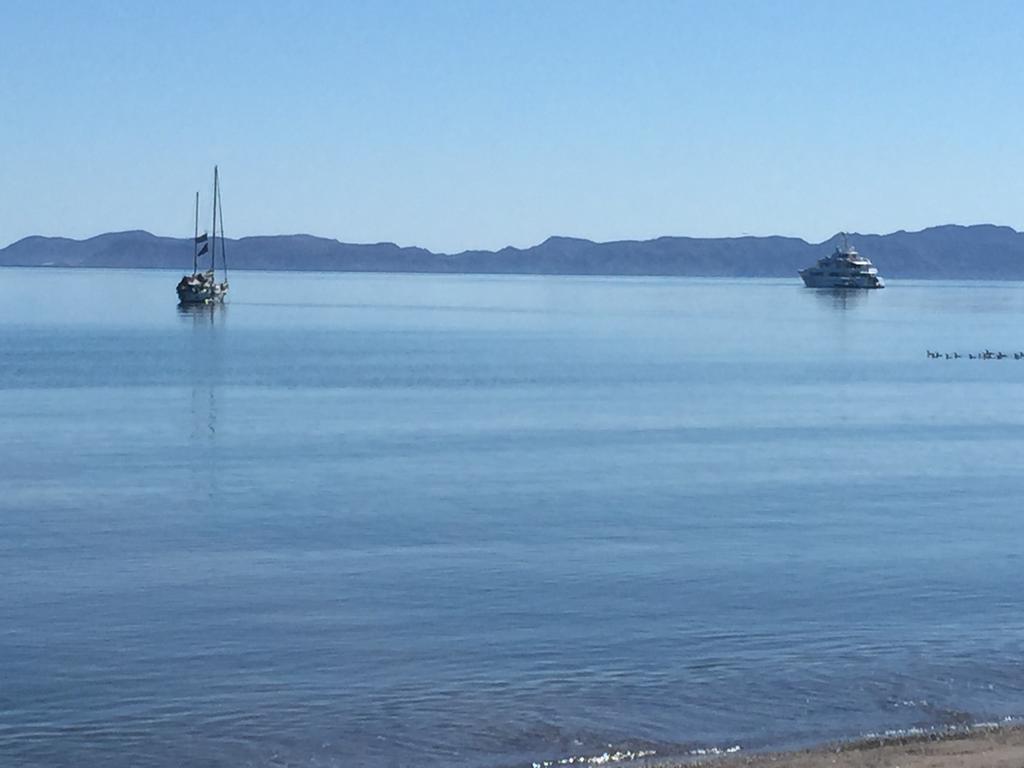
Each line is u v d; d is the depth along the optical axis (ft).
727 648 82.99
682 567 105.19
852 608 92.84
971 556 110.22
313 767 64.08
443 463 165.48
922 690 74.74
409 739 67.56
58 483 147.54
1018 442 192.54
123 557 108.88
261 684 76.02
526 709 71.82
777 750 65.16
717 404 247.09
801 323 599.57
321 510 131.03
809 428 209.26
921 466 165.99
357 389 271.69
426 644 83.71
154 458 168.45
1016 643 84.23
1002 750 62.34
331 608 92.32
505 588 98.02
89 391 262.47
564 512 130.31
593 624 88.28
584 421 216.33
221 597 95.50
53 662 80.02
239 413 224.94
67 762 64.59
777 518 127.85
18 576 102.06
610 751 65.77
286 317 636.07
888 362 362.53
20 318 601.21
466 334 502.79
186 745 66.80
